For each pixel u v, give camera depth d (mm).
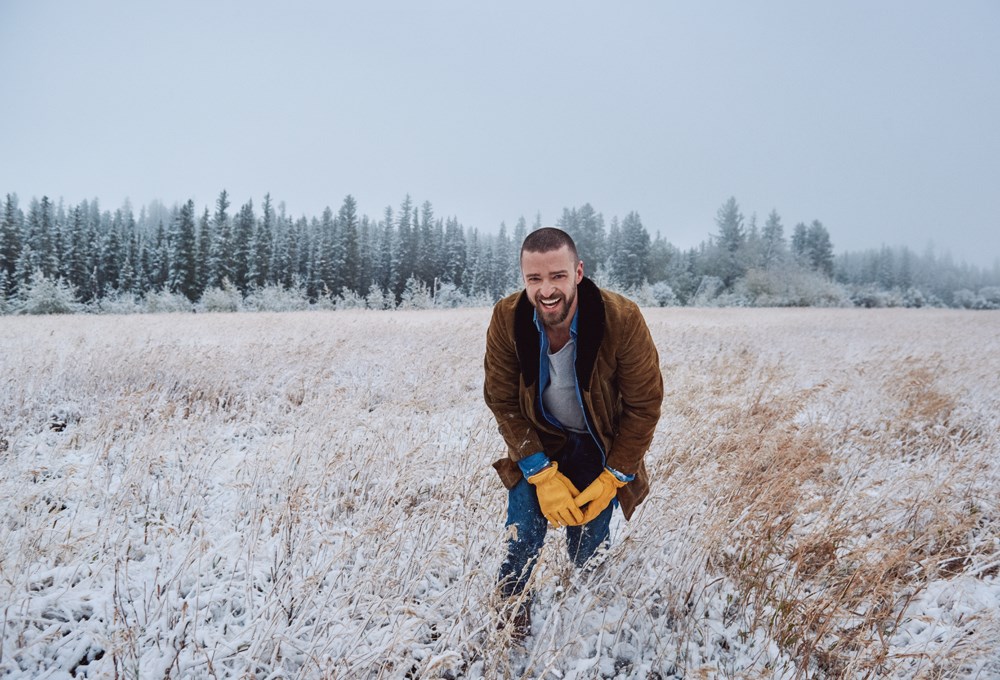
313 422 4570
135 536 2883
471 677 2096
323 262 53719
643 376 2113
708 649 2271
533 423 2320
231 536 2797
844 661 2191
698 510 2994
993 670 2148
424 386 6141
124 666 1895
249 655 2014
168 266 48188
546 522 2395
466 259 68438
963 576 2578
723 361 7547
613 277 61438
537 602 2516
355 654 2045
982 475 3787
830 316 27266
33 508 3033
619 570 2611
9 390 5422
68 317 17500
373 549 2713
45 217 49062
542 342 2084
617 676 2172
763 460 3393
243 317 17312
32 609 2189
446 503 3111
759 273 56219
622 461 2225
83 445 4188
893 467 4098
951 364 8734
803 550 2557
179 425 4414
